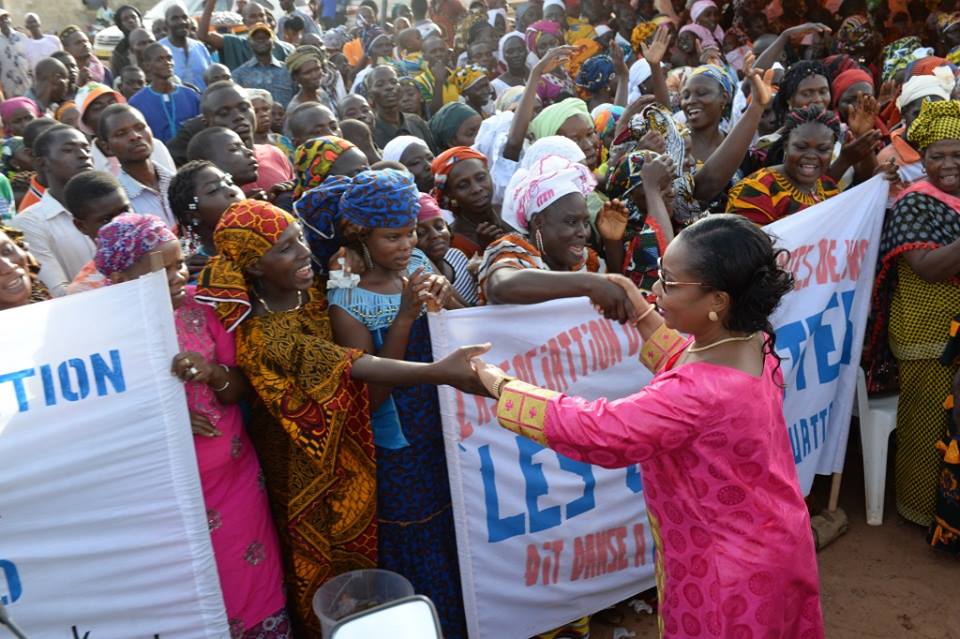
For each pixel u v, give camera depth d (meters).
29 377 2.70
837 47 9.61
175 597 2.95
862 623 4.21
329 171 4.01
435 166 4.48
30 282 3.22
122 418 2.79
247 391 3.17
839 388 4.86
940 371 4.64
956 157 4.47
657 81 6.09
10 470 2.70
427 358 3.42
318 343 3.02
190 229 3.66
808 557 2.60
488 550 3.63
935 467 4.73
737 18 10.79
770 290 2.41
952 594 4.41
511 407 2.60
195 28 10.12
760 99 4.45
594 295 3.06
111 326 2.76
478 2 13.90
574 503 3.83
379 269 3.30
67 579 2.83
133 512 2.86
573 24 11.81
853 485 5.41
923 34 10.52
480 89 8.91
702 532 2.52
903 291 4.73
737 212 4.73
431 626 1.52
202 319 3.05
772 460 2.51
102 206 3.69
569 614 3.96
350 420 3.18
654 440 2.41
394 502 3.48
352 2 16.02
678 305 2.44
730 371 2.43
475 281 4.14
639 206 4.52
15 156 6.16
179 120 7.51
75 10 15.86
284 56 9.80
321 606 3.26
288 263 2.94
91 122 6.31
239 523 3.17
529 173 3.77
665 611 2.70
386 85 7.28
